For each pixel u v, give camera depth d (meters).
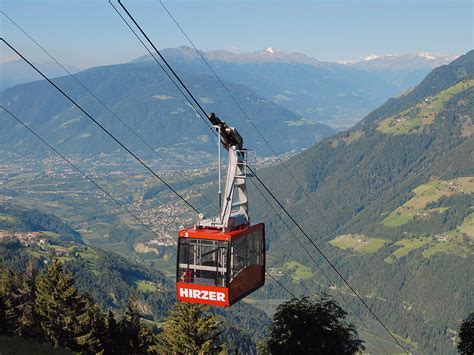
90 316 65.94
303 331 39.06
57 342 62.59
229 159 31.06
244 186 31.55
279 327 39.84
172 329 64.94
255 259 31.66
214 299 29.27
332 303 40.81
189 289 29.58
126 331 69.06
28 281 88.12
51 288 64.94
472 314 44.84
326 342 38.84
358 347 40.34
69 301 64.75
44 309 64.38
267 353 40.66
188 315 64.56
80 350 61.84
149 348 67.19
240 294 30.20
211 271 29.28
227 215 30.17
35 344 36.38
